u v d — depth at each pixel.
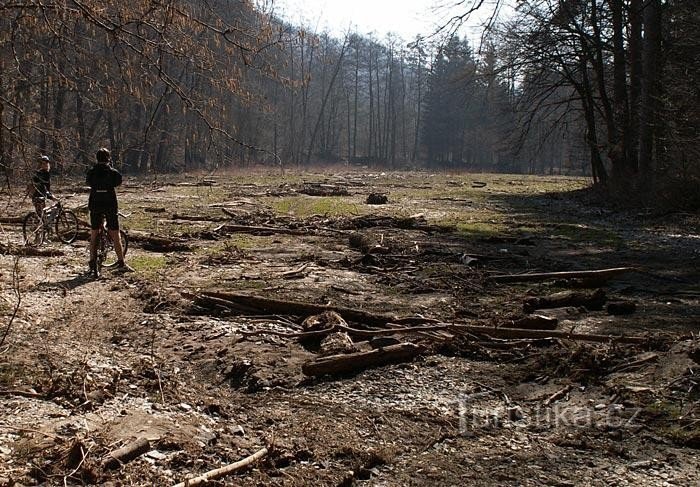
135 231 17.75
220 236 17.61
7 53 5.77
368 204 28.59
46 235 14.57
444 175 64.00
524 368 7.18
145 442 5.02
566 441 5.43
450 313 9.53
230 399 6.44
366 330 8.32
